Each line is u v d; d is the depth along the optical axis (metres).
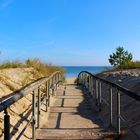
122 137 8.73
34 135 8.56
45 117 11.93
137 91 13.05
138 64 29.52
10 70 16.05
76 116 12.27
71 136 9.23
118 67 30.42
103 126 10.48
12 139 7.86
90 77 18.38
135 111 10.25
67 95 18.80
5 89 11.60
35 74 19.47
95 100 14.17
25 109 11.01
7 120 5.42
